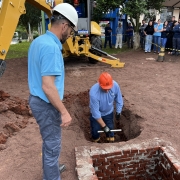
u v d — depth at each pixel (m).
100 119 3.71
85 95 5.63
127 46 14.46
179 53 11.07
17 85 6.57
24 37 32.69
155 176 3.44
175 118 4.32
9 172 2.82
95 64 9.45
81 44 8.38
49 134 2.24
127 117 4.73
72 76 7.54
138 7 10.62
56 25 2.06
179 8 16.45
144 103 5.09
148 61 9.99
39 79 2.08
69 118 2.10
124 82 6.77
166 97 5.46
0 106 4.10
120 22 13.68
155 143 3.29
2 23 4.24
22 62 10.17
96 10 11.13
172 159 2.93
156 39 11.72
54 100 1.98
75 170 2.80
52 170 2.41
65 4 2.08
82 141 3.51
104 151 3.07
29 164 2.97
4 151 3.23
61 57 2.05
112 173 3.23
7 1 4.16
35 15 22.89
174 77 7.33
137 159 3.22
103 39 19.62
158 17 16.75
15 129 3.76
